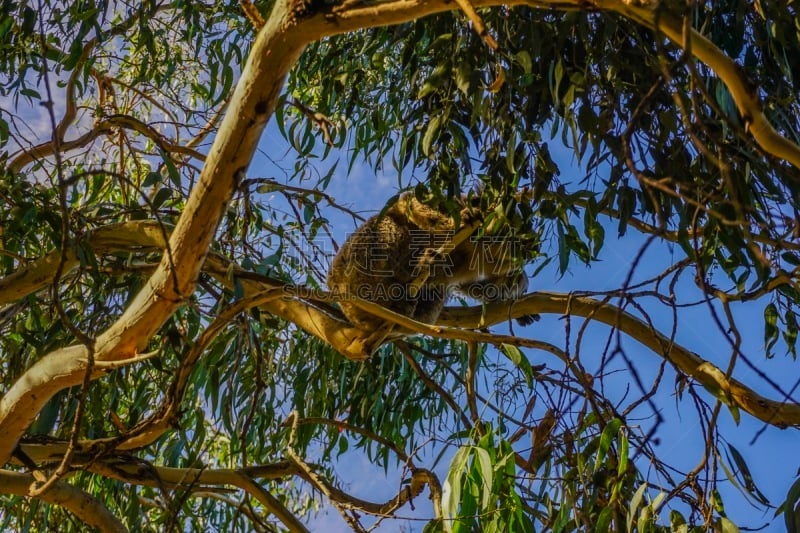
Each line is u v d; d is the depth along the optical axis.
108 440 4.15
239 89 2.79
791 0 3.73
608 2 2.50
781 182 3.80
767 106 3.79
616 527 3.61
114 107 5.44
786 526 3.29
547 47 3.74
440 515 3.77
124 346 3.45
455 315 5.22
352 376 5.57
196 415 5.16
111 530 4.24
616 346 2.62
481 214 4.36
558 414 3.82
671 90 2.48
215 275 4.19
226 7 4.89
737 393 4.05
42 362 3.63
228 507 5.79
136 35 5.60
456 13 3.78
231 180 2.94
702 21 3.80
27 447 4.15
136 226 4.30
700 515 3.56
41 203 4.78
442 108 3.91
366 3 2.59
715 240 3.78
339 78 4.46
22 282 4.29
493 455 3.64
